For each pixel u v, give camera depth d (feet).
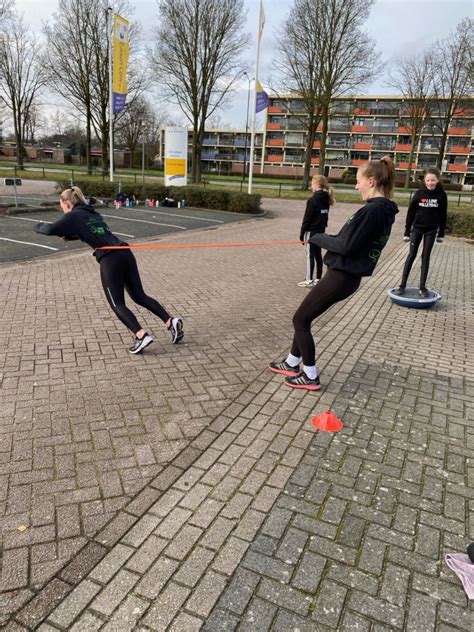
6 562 7.27
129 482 9.21
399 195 112.37
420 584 7.20
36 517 8.21
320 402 12.74
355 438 11.08
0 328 17.24
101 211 57.88
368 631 6.42
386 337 18.26
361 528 8.25
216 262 31.86
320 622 6.50
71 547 7.61
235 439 10.82
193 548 7.68
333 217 66.59
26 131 233.76
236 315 20.26
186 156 73.05
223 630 6.34
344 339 17.80
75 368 14.16
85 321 18.33
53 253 31.32
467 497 9.20
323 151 113.50
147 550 7.60
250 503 8.76
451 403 13.03
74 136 318.24
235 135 293.64
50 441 10.42
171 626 6.37
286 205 83.97
